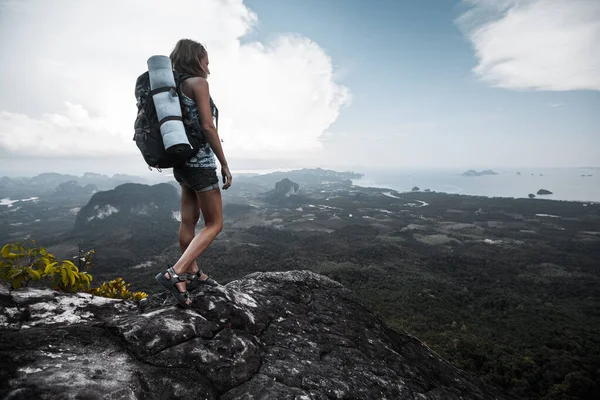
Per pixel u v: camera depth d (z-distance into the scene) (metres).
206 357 1.99
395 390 2.58
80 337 1.83
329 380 2.29
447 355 51.97
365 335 3.33
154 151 2.21
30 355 1.57
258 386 1.96
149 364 1.80
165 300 2.70
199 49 2.53
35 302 2.26
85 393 1.43
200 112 2.32
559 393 43.22
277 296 3.37
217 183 2.57
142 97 2.33
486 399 3.34
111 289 3.81
